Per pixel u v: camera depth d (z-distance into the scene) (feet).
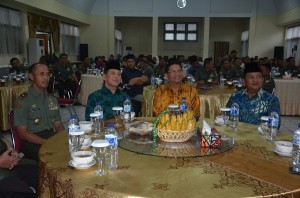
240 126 7.64
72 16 37.09
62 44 38.06
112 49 44.83
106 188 4.00
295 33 38.81
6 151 6.39
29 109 7.98
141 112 16.44
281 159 5.20
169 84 9.61
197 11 42.91
